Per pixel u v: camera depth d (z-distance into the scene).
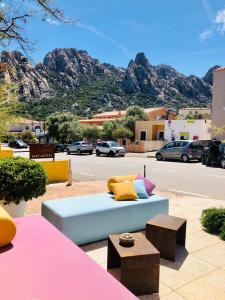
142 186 6.47
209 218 5.89
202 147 22.00
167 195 9.70
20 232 3.97
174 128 37.44
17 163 5.86
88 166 19.20
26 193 5.85
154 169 17.38
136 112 48.97
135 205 5.80
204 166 18.86
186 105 133.00
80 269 2.98
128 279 3.59
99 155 29.97
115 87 130.00
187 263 4.53
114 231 5.56
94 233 5.32
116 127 41.81
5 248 3.46
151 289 3.68
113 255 4.16
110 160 24.12
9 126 8.91
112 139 40.59
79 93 114.06
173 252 4.57
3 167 5.71
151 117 53.28
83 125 45.25
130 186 6.27
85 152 32.47
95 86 127.12
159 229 4.66
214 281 4.02
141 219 5.91
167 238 4.61
